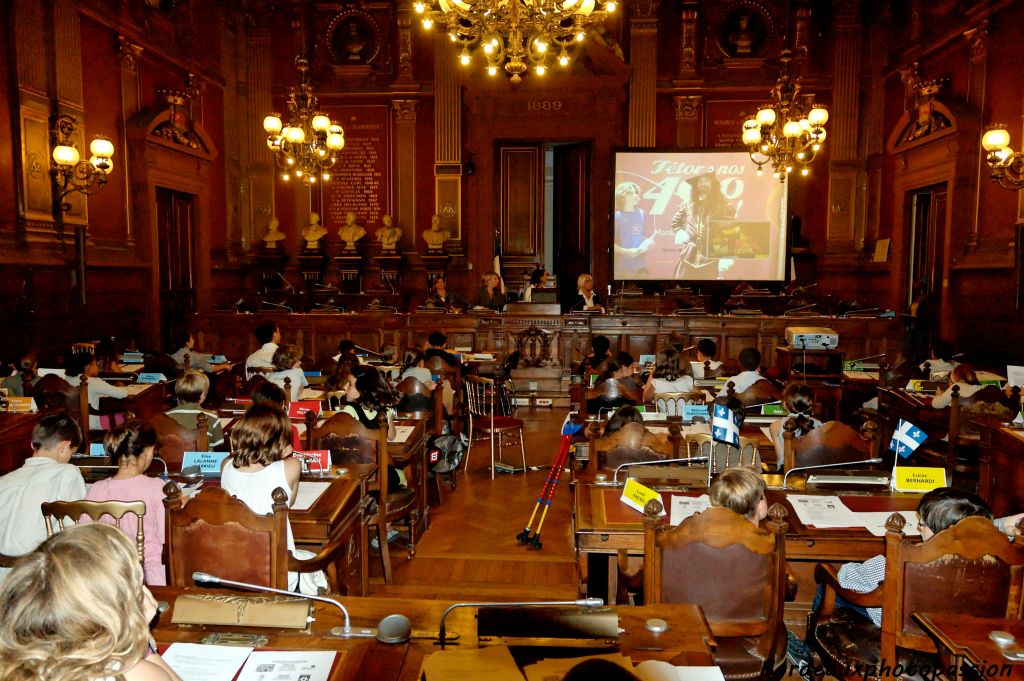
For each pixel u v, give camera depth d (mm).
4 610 1278
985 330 9547
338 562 3475
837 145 13055
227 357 10820
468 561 4824
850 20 12828
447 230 13352
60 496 3158
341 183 13547
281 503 2648
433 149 13422
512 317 10633
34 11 8055
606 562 3650
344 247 13578
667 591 2541
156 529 3098
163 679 1476
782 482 3674
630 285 13375
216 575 2674
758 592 2533
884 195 12711
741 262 13008
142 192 10109
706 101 13156
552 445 8078
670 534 2516
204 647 1963
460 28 7105
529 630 1947
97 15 9102
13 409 4945
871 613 2836
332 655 1922
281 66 13406
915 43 11547
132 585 1372
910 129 11648
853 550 2996
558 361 10648
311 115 9328
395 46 13344
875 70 12750
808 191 13344
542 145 13750
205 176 12000
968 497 2562
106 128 9430
